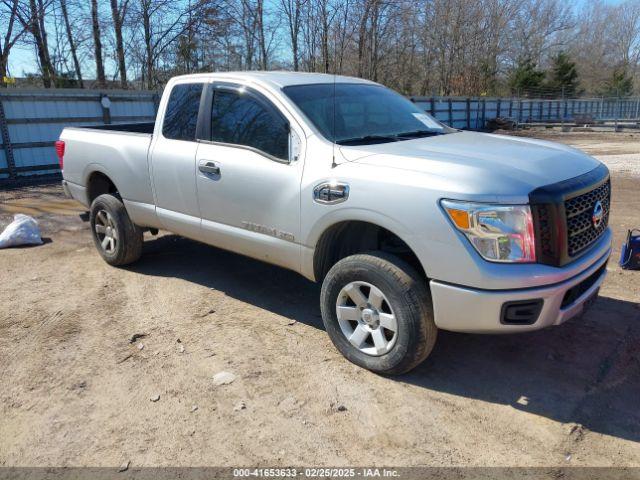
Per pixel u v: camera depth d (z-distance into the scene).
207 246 6.37
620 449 2.81
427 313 3.24
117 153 5.18
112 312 4.55
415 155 3.36
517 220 2.95
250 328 4.21
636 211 7.84
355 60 22.59
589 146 20.14
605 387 3.35
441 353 3.78
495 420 3.05
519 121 32.25
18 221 6.63
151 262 5.82
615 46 62.34
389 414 3.12
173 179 4.64
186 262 5.81
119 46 22.52
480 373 3.53
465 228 2.96
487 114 29.94
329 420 3.07
